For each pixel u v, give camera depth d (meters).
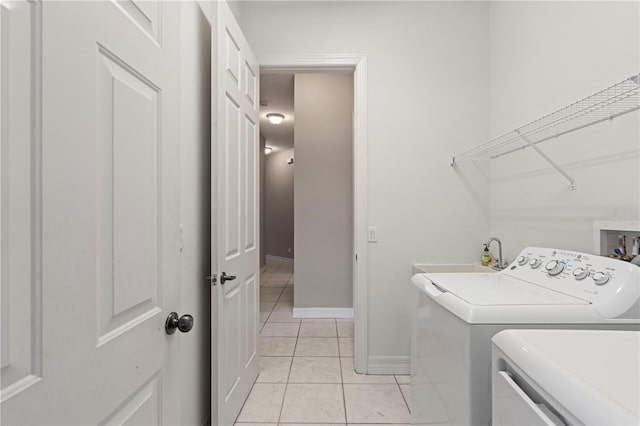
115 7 0.64
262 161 6.05
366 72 2.12
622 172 1.15
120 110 0.65
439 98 2.13
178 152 0.92
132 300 0.69
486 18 2.14
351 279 3.38
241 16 2.12
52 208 0.49
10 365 0.42
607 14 1.21
